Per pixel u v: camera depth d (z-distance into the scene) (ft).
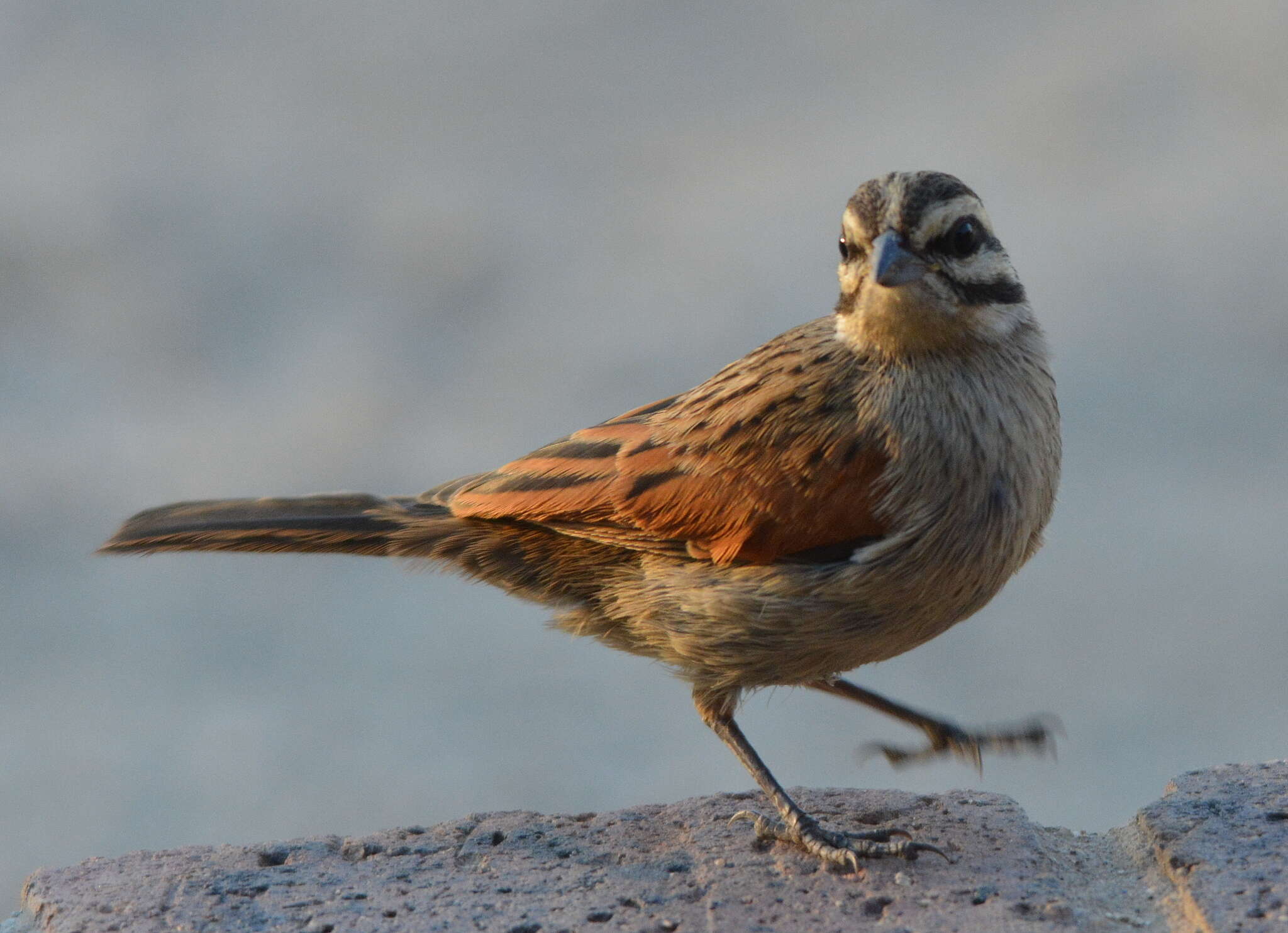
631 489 22.59
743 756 22.34
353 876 19.48
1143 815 19.63
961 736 22.91
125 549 24.52
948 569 21.44
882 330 21.54
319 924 18.10
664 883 19.08
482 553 24.30
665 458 22.59
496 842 20.59
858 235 21.88
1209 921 17.08
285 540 24.62
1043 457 22.11
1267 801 19.67
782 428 21.89
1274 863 18.11
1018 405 21.76
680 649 22.75
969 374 21.59
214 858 20.21
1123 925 17.79
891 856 19.31
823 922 17.79
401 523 24.48
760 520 21.70
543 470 23.59
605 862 19.79
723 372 23.77
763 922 17.88
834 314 24.14
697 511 22.13
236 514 24.75
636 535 22.74
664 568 22.77
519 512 23.48
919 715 23.32
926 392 21.52
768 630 21.85
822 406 21.91
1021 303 22.54
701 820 20.99
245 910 18.54
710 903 18.34
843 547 21.58
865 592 21.35
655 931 17.76
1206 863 18.21
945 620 21.97
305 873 19.58
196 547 24.62
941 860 19.34
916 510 21.26
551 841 20.51
